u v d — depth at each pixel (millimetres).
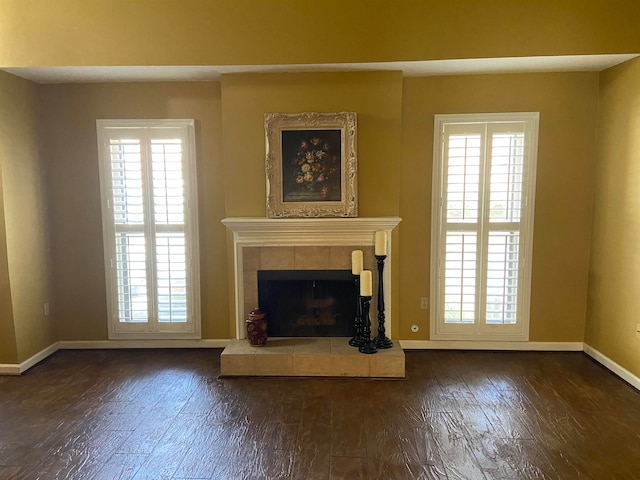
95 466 2357
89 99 3812
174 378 3447
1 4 3246
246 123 3596
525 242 3809
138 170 3854
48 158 3889
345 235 3625
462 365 3641
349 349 3504
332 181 3561
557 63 3373
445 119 3732
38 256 3779
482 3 3168
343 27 3250
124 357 3869
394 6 3211
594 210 3734
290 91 3545
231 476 2268
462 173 3773
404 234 3875
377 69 3469
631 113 3246
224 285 3982
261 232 3613
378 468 2328
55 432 2693
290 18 3258
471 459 2402
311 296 3754
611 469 2314
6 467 2355
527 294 3867
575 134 3703
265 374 3451
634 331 3244
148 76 3609
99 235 3949
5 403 3068
